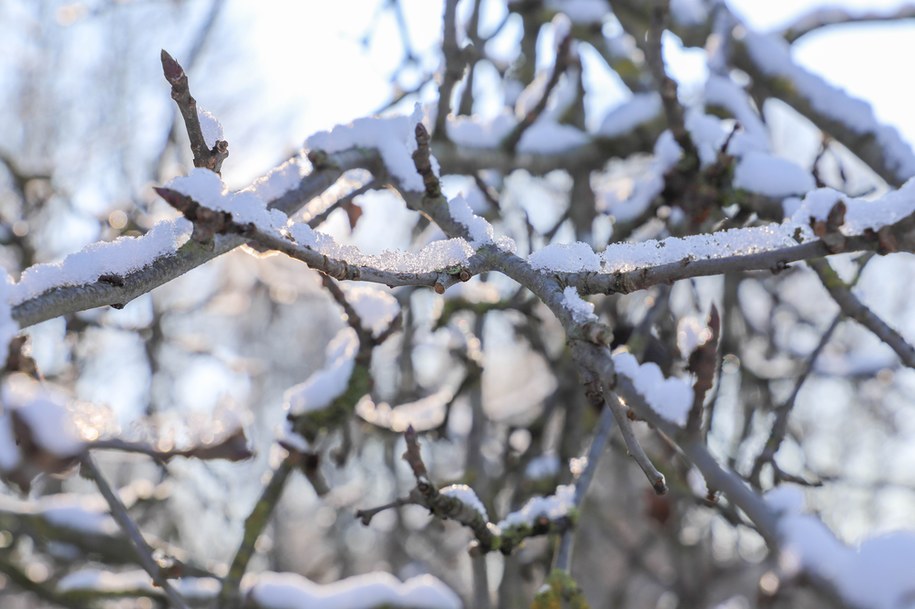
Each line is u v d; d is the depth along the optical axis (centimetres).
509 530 205
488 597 345
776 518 169
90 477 206
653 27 238
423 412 339
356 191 217
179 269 145
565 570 202
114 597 327
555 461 359
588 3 415
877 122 320
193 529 520
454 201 174
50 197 444
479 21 364
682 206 269
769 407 411
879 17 397
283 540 725
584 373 136
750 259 137
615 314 366
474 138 333
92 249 139
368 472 556
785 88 338
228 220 123
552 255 146
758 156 267
